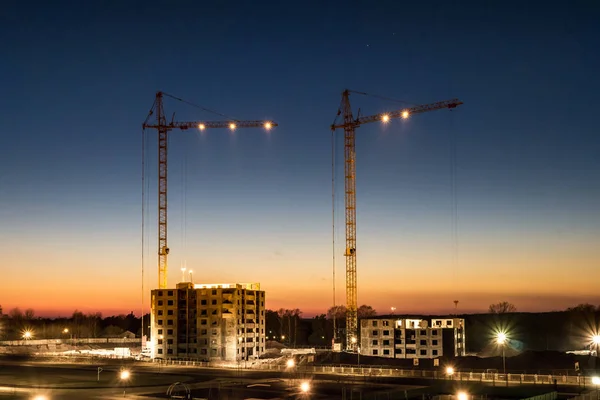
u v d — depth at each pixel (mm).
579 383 161625
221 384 175250
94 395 154500
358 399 144250
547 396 133250
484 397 137000
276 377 192750
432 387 163875
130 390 162875
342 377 188625
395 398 146000
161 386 170750
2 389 163625
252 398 148500
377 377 187000
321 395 152750
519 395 144625
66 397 151125
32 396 151625
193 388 166875
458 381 175000
